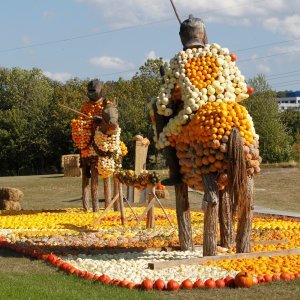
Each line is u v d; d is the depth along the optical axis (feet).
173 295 23.79
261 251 31.55
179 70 31.55
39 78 226.17
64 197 83.56
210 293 24.04
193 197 79.05
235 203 29.30
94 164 57.26
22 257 33.58
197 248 35.83
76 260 31.94
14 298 23.20
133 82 183.21
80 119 57.06
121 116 167.94
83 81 199.11
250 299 23.06
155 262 29.01
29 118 198.90
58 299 23.11
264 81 174.19
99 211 58.80
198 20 32.94
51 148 189.98
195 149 29.84
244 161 28.68
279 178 100.22
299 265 28.68
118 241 39.83
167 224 49.62
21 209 65.05
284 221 52.90
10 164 194.08
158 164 155.12
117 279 26.35
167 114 31.94
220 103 29.91
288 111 218.38
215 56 31.50
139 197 73.36
